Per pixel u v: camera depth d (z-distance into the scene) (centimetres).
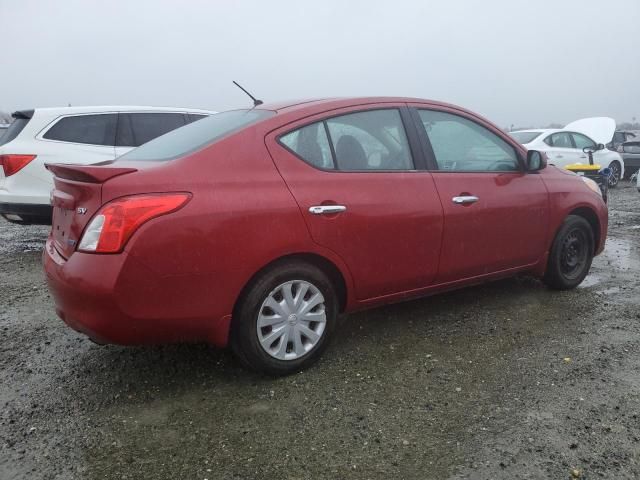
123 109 705
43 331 394
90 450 246
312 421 269
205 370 325
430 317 410
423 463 235
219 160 290
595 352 341
